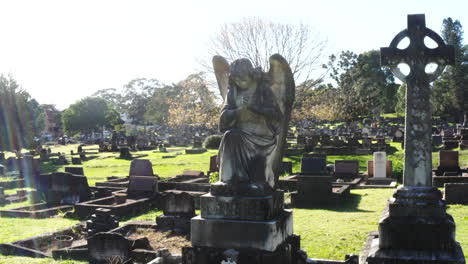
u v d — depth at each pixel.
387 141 46.78
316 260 8.30
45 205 18.58
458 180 18.70
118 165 37.56
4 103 50.81
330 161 31.22
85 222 13.55
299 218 13.76
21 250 10.84
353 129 62.31
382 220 6.95
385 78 88.56
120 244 9.52
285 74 7.54
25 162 30.11
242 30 38.88
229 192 7.17
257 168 7.30
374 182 22.08
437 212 6.77
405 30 7.31
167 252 8.66
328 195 16.20
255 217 6.95
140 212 16.81
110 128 113.12
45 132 122.00
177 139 62.19
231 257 6.61
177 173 30.92
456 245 7.07
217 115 44.44
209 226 7.10
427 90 7.16
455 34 71.88
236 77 7.34
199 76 49.09
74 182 18.59
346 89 74.25
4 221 15.60
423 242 6.74
